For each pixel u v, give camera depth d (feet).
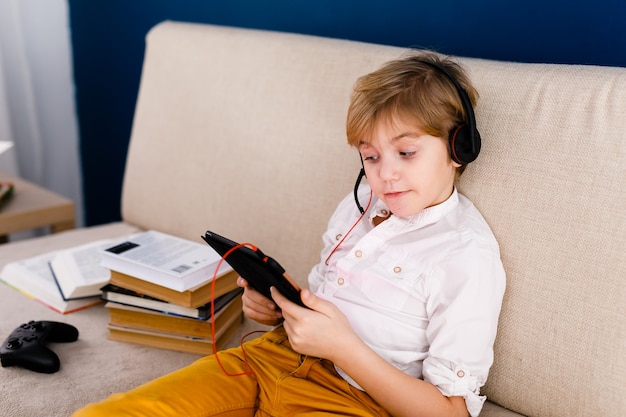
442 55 4.19
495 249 3.54
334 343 3.18
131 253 4.34
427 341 3.44
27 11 7.93
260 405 3.61
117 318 4.35
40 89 8.27
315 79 4.71
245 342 4.18
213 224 5.31
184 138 5.53
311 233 4.63
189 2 6.80
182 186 5.54
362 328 3.52
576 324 3.35
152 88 5.80
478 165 3.73
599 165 3.36
